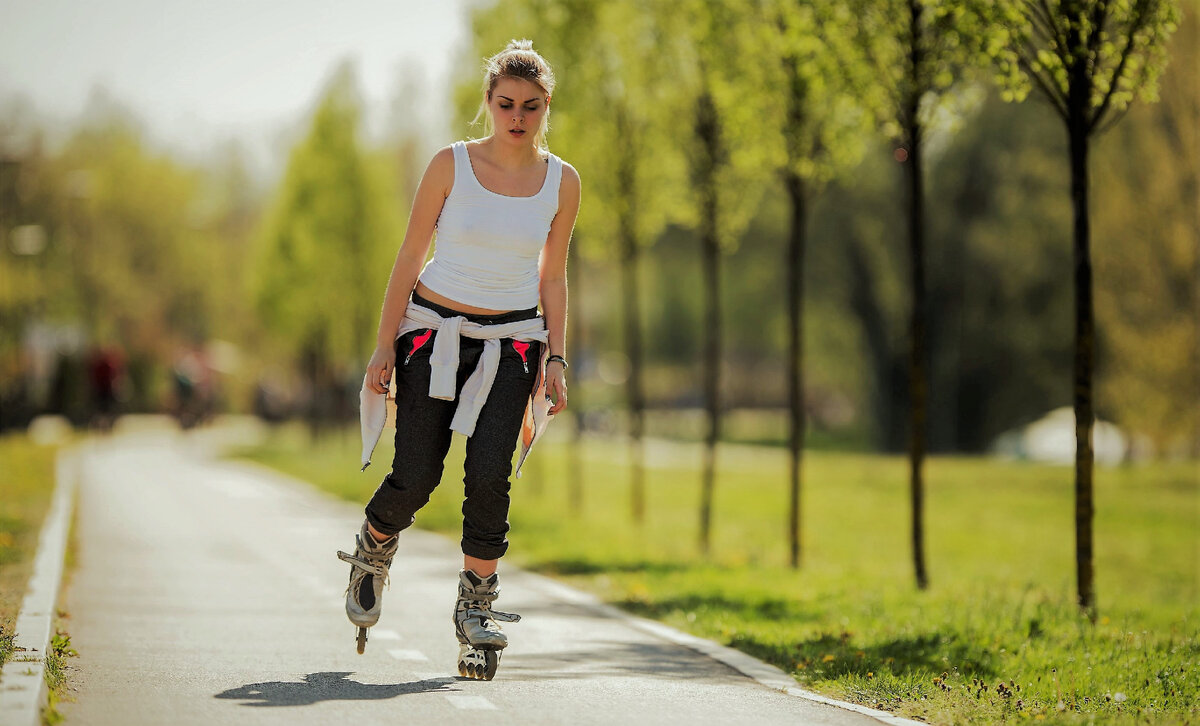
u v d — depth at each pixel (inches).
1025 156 4616.1
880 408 5816.9
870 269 5428.2
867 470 4473.4
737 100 1669.5
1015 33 1152.2
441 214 665.6
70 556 1397.6
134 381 7396.7
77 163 7672.2
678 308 6835.6
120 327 7564.0
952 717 686.5
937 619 1097.4
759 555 1918.1
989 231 4980.3
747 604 1223.5
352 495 2468.0
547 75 664.4
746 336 6988.2
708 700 716.0
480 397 658.8
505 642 703.1
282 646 861.8
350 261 4426.7
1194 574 2303.2
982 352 5531.5
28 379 5959.6
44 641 776.9
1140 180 3506.4
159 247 7805.1
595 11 2172.7
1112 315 3624.5
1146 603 1547.7
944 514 3139.8
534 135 666.8
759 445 6697.8
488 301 661.9
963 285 5270.7
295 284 4549.7
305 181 4466.0
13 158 6446.9
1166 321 3563.0
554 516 2341.3
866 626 1069.1
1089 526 1190.3
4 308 5521.7
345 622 991.0
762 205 5315.0
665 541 2064.5
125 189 7760.8
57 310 6811.0
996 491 3727.9
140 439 4985.2
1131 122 3462.1
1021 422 5856.3
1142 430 3752.5
